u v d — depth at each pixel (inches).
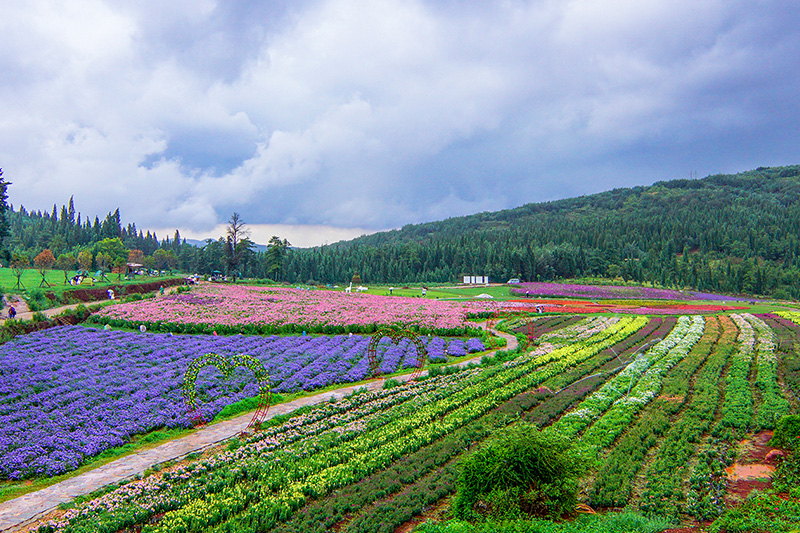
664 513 529.7
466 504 537.6
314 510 567.8
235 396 1045.2
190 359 1332.4
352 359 1433.3
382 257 6033.5
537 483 521.7
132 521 556.7
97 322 1825.8
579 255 5713.6
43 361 1222.3
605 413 909.8
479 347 1609.3
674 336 1664.6
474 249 6186.0
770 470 637.9
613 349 1489.9
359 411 954.7
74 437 799.7
